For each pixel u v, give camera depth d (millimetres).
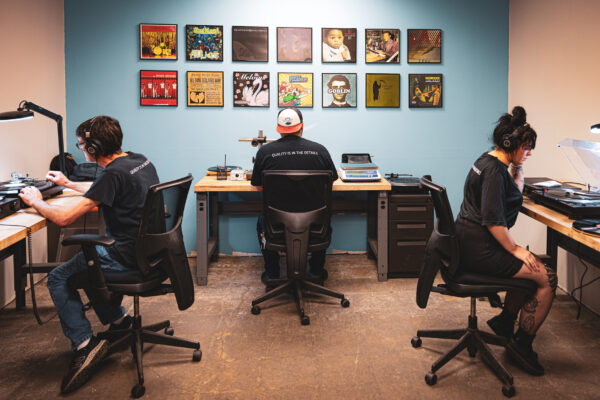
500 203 1998
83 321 2123
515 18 3945
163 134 3969
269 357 2326
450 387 2049
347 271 3723
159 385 2076
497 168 2021
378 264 3461
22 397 1991
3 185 2639
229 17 3902
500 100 4129
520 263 2039
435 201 2170
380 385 2068
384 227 3432
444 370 2186
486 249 2059
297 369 2209
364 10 3973
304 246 2740
